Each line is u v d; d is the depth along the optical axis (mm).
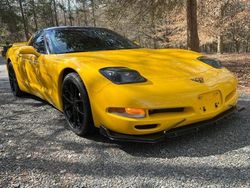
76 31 4660
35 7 42375
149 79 3164
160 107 3010
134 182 2580
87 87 3285
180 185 2484
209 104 3285
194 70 3480
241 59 11578
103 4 11000
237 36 23297
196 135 3469
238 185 2432
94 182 2619
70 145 3430
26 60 4879
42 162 3059
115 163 2943
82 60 3562
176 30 19969
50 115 4590
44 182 2670
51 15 43875
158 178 2619
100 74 3213
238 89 5684
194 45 9156
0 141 3684
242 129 3566
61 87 3902
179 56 3893
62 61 3771
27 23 41594
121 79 3107
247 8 17406
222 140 3305
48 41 4453
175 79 3227
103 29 4957
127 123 2994
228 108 3578
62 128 3994
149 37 26359
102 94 3127
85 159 3066
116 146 3326
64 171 2844
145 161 2943
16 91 5824
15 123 4324
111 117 3078
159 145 3273
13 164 3049
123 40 4715
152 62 3553
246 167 2701
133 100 2980
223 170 2676
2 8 39062
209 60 3879
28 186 2617
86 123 3461
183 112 3141
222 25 17609
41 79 4434
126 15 10680
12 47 5930
